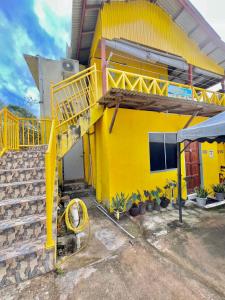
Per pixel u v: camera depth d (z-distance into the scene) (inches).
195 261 102.4
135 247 117.3
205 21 218.4
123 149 182.2
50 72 259.9
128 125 185.9
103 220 162.2
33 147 204.1
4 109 158.9
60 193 214.7
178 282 86.0
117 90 130.9
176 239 127.4
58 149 168.1
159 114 205.5
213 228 143.7
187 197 216.1
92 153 241.0
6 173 131.2
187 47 237.3
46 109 252.5
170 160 211.2
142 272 93.1
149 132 198.4
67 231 128.1
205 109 194.4
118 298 77.0
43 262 90.2
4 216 105.3
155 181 197.9
